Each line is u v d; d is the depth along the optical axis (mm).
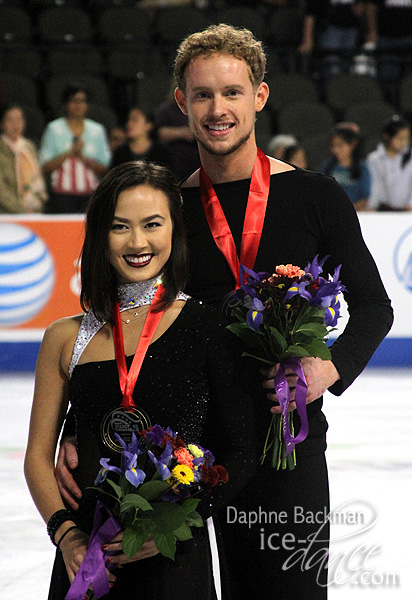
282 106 15461
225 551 4086
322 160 13805
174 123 12602
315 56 16359
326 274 4262
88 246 3682
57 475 3627
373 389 10969
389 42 17094
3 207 12406
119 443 3529
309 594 4000
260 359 3768
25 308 11891
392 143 12922
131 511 3332
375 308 4141
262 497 3969
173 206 3715
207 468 3320
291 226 4121
